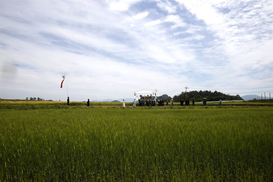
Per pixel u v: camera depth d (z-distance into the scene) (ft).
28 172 9.45
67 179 9.05
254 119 28.78
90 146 12.12
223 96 319.27
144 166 9.96
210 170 9.57
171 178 8.98
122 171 9.58
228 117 32.48
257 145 12.51
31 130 18.47
